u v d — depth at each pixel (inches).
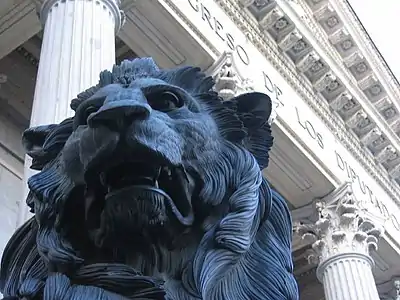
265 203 130.6
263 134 140.9
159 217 110.0
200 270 115.3
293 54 844.0
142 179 109.6
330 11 877.2
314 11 879.7
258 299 117.3
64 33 454.9
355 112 910.4
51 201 119.2
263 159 139.9
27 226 129.6
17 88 672.4
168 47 651.5
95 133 107.6
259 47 791.7
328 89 884.0
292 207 817.5
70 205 117.5
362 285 735.1
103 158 107.6
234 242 117.3
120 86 120.6
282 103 776.3
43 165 132.2
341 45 911.0
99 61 437.7
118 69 135.6
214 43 679.7
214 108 134.6
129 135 106.5
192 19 661.3
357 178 879.1
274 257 126.2
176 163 112.1
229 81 644.1
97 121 107.0
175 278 116.5
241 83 665.6
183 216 116.6
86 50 440.1
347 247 767.1
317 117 859.4
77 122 120.0
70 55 435.2
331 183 800.3
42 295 115.9
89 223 115.3
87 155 108.9
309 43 835.4
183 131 121.3
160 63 660.7
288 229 135.7
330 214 791.1
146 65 136.4
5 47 635.5
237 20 762.2
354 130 931.3
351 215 783.7
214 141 126.3
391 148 957.2
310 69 856.9
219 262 115.6
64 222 117.2
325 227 783.7
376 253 891.4
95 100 117.4
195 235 120.0
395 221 933.8
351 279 739.4
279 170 777.6
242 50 743.1
